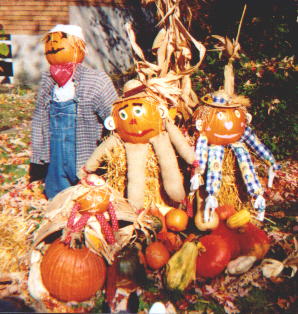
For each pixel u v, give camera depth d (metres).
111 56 5.61
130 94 1.80
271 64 2.79
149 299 1.55
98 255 1.57
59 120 2.03
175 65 1.99
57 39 1.96
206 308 1.52
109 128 1.83
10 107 4.20
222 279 1.65
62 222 1.63
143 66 1.94
